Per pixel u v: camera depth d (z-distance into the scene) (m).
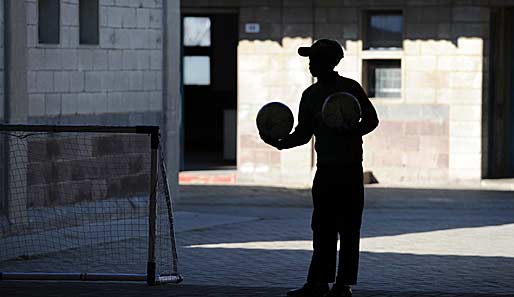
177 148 36.91
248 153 50.56
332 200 19.98
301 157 50.16
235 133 55.34
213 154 60.00
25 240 28.09
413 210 39.66
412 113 49.25
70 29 31.81
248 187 47.81
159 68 35.84
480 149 48.91
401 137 49.38
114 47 33.75
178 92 36.75
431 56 48.97
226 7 50.34
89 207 31.62
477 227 33.75
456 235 31.61
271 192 45.72
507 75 50.69
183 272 24.02
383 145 49.56
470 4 48.56
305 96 20.20
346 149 19.88
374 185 48.59
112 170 32.75
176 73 36.53
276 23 50.06
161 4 35.81
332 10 49.59
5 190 28.70
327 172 19.91
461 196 44.59
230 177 50.25
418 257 26.92
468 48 48.72
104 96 33.25
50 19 31.42
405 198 43.59
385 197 43.88
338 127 18.92
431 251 28.06
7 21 29.19
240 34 50.31
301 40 49.84
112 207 32.28
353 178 19.94
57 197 30.66
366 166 49.72
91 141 32.16
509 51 50.66
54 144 30.61
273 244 29.00
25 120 29.80
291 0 49.81
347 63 49.59
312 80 49.94
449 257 26.97
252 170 50.56
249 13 50.19
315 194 20.11
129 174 33.50
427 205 41.41
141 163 33.97
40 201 29.97
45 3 31.41
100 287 21.31
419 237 31.05
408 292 21.16
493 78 50.34
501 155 50.78
